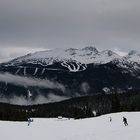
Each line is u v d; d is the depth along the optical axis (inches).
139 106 6038.4
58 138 1900.8
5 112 5738.2
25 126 3164.4
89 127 2689.5
